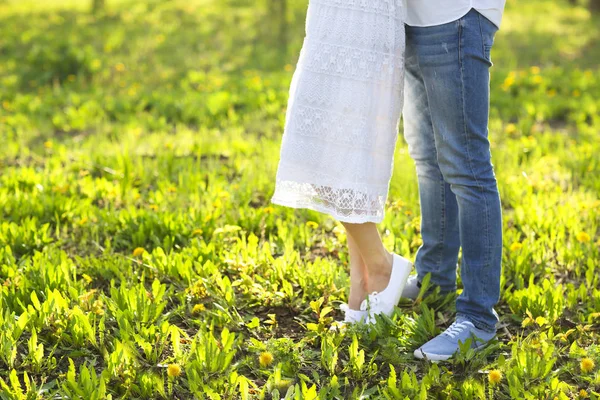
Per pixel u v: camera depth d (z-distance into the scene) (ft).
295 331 10.94
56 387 9.19
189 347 9.92
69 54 36.42
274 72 38.04
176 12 62.23
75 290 10.91
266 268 12.46
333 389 9.03
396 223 14.69
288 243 13.53
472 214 9.77
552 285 12.21
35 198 15.84
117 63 40.37
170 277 12.22
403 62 9.68
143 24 55.83
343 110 9.48
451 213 11.21
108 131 24.71
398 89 9.71
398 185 17.25
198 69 39.75
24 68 37.27
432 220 11.34
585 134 23.43
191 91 31.86
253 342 10.00
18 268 12.42
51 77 35.76
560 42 48.83
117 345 9.38
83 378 8.68
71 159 20.74
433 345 9.95
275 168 18.78
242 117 27.07
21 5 69.00
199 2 69.10
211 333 9.85
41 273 11.60
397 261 10.68
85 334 10.00
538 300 11.26
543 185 17.37
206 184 18.17
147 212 14.90
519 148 21.21
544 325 10.66
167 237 13.58
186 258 12.66
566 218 14.98
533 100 28.94
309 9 9.77
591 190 17.43
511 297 11.51
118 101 29.19
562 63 41.19
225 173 19.12
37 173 18.65
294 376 9.53
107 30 51.98
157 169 19.07
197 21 57.52
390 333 10.49
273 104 27.91
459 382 9.38
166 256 12.53
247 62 42.06
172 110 27.68
